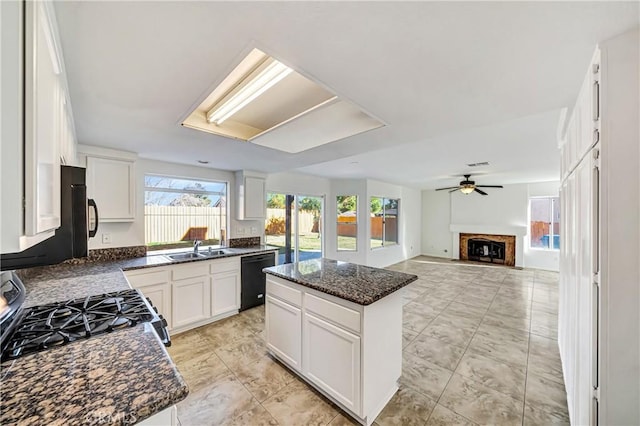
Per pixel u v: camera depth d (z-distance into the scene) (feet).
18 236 1.98
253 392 6.75
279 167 13.04
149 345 3.62
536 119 7.65
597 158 3.65
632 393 3.37
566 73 4.33
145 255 11.19
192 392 6.75
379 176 19.65
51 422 2.25
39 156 2.32
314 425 5.73
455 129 7.07
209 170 13.24
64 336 3.78
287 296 7.49
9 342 3.59
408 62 4.11
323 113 7.12
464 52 3.84
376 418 5.95
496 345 9.25
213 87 4.95
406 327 10.71
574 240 5.40
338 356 6.07
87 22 3.19
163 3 2.93
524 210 23.11
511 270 21.63
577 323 4.92
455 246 26.94
